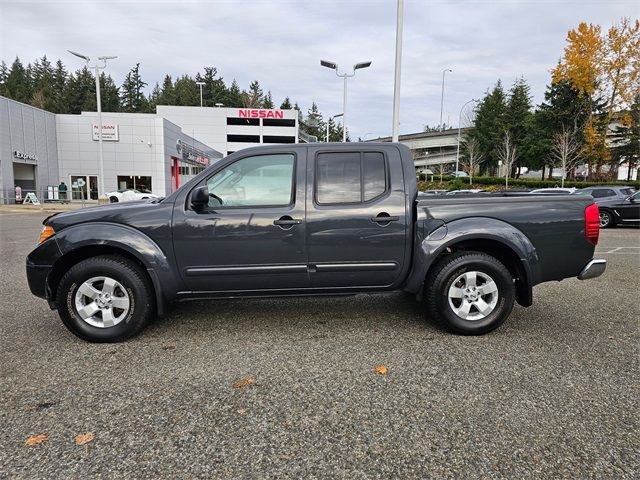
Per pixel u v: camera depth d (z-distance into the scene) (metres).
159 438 2.56
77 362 3.64
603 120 36.53
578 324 4.67
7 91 85.50
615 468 2.29
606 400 3.00
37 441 2.52
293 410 2.87
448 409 2.88
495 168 58.75
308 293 4.35
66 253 4.03
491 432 2.62
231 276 4.16
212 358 3.72
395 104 13.57
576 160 37.41
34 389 3.15
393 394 3.08
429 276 4.31
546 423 2.72
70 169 39.56
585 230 4.29
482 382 3.27
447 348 3.95
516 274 4.47
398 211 4.25
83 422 2.72
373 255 4.25
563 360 3.69
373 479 2.21
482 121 57.31
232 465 2.32
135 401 2.99
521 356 3.77
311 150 4.26
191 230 4.05
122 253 4.19
